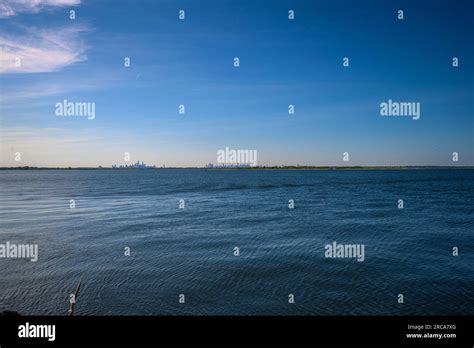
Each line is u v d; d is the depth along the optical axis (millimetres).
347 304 14789
